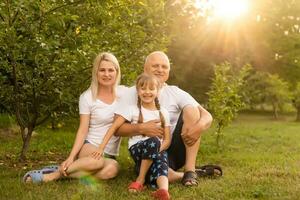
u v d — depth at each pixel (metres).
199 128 5.02
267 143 9.75
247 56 27.47
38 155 7.31
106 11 6.48
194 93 26.16
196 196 4.49
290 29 29.41
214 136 10.73
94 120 5.29
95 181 5.07
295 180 5.30
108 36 6.60
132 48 6.62
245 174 5.65
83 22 6.48
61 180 5.09
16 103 6.52
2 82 6.35
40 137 9.68
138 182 4.66
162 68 5.35
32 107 6.64
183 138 5.09
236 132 12.77
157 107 5.07
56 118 6.88
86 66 6.19
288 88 28.55
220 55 26.36
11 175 5.48
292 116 28.81
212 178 5.37
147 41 6.68
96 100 5.28
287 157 7.32
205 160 6.90
